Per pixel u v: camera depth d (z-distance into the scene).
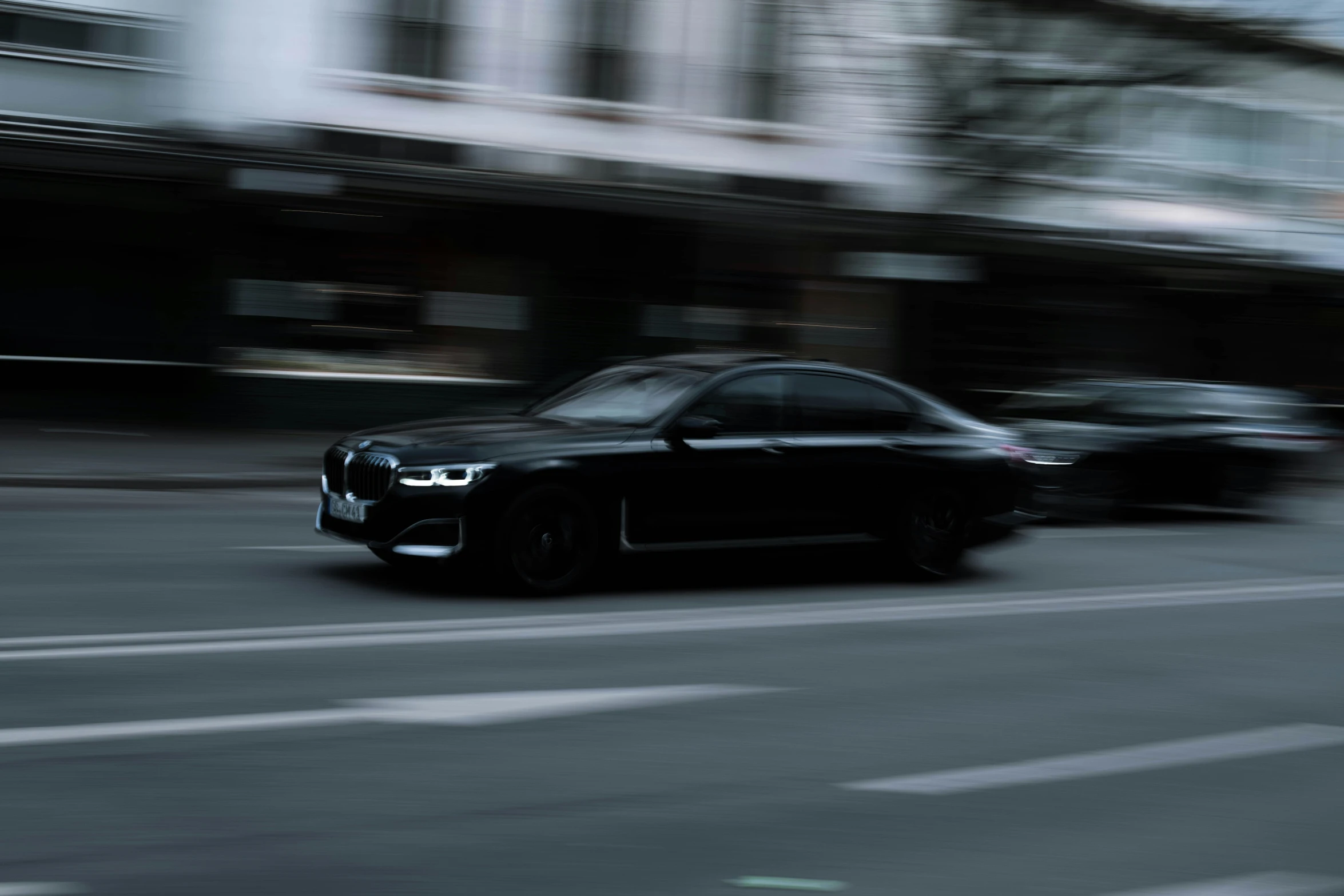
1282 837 4.32
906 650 6.92
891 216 21.55
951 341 23.70
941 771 4.85
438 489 7.49
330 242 18.55
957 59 19.95
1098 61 19.94
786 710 5.59
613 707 5.48
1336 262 29.27
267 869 3.61
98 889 3.42
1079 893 3.75
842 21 20.50
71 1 17.61
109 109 17.95
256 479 13.77
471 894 3.50
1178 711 5.92
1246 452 14.35
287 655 6.07
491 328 19.73
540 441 7.77
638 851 3.89
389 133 19.08
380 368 19.03
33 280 17.44
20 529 9.71
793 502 8.47
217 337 18.09
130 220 17.77
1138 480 13.86
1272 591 9.66
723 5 21.23
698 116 21.23
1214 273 25.56
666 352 21.00
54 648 6.00
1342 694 6.43
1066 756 5.12
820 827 4.18
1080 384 15.33
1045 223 25.14
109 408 17.91
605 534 7.91
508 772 4.57
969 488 9.14
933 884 3.76
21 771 4.30
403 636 6.57
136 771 4.36
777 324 21.88
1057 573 10.05
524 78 20.00
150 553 8.84
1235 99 27.55
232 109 18.25
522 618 7.18
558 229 19.95
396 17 19.08
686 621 7.34
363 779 4.41
